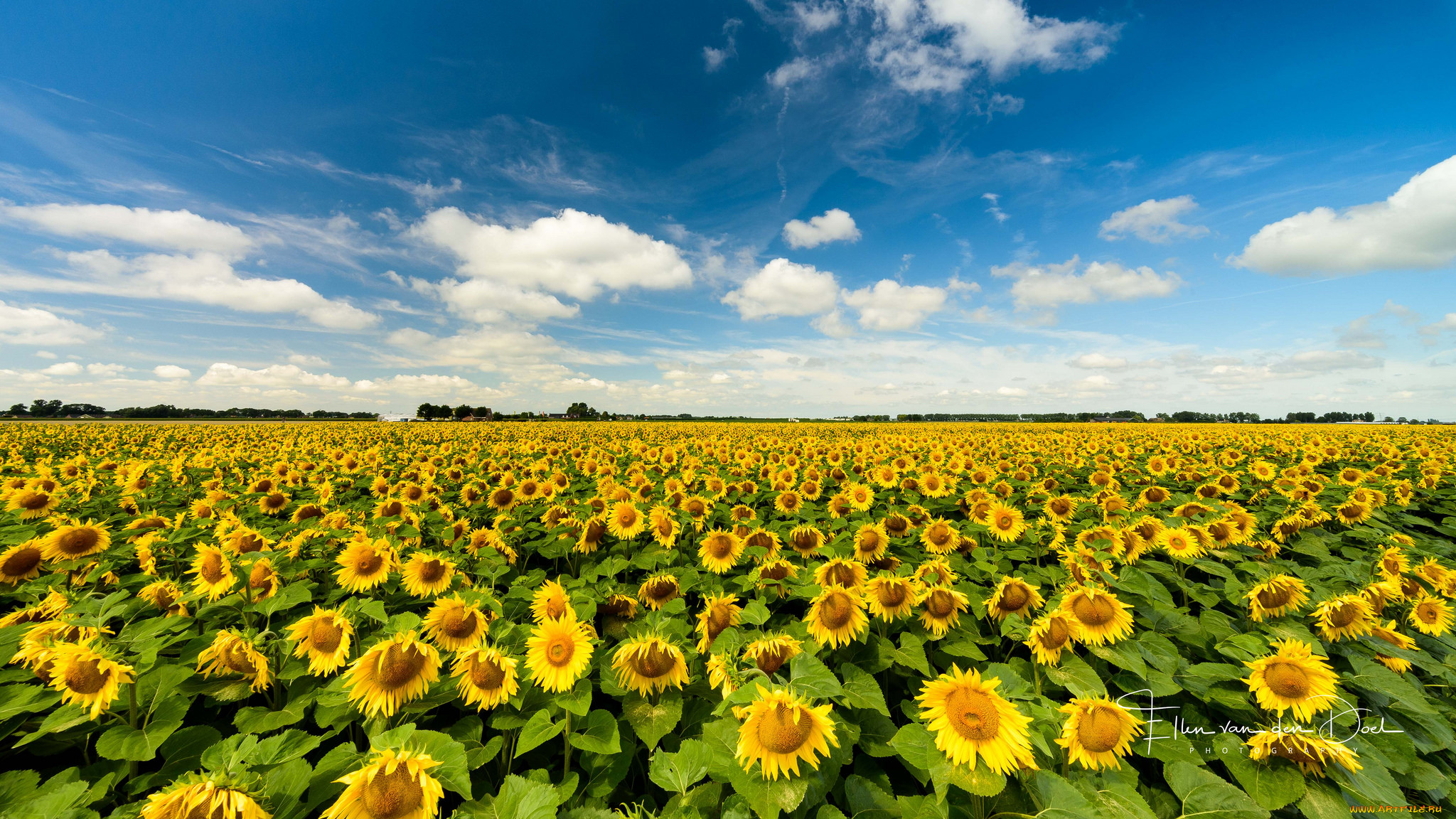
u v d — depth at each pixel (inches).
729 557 294.5
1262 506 483.2
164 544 306.8
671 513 351.6
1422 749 161.5
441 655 187.3
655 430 1926.7
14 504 401.1
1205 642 216.5
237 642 172.2
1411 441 1084.5
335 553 310.0
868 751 159.5
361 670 154.9
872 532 299.3
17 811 122.4
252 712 176.1
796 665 152.0
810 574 260.5
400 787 115.6
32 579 286.8
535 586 283.0
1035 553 330.3
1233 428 2186.3
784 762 134.4
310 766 137.4
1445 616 221.3
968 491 518.0
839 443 1000.9
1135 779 150.0
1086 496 528.1
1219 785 142.8
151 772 165.3
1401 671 195.3
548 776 152.8
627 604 246.5
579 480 613.0
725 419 5433.1
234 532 274.2
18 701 162.9
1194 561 280.1
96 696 154.4
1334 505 426.0
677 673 175.9
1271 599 223.8
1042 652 185.9
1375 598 212.1
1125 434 1544.0
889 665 200.4
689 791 147.8
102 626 187.5
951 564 292.8
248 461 807.1
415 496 472.4
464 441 1289.4
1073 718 145.0
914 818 134.3
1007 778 146.9
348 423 2755.9
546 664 168.1
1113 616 189.8
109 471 612.4
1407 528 433.7
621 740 177.2
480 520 451.8
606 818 133.7
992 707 132.6
